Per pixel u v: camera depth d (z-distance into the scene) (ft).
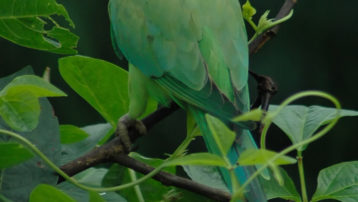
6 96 12.98
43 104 15.79
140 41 22.45
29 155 14.06
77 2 50.34
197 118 19.84
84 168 15.89
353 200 16.46
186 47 21.50
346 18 56.90
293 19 57.00
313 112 18.15
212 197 15.70
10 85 12.96
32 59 49.67
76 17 50.01
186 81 20.85
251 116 11.41
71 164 15.72
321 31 56.90
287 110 18.17
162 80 21.40
